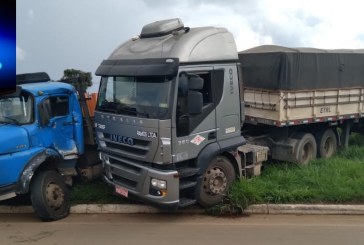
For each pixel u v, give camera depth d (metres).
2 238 6.48
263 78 10.13
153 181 6.87
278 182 8.57
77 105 8.20
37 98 7.47
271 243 6.07
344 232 6.56
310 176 8.88
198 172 7.25
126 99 7.30
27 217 7.60
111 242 6.20
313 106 10.41
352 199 7.88
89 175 8.69
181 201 7.26
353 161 10.33
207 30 7.42
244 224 7.00
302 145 10.23
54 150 7.67
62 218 7.43
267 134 10.65
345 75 11.07
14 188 6.97
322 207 7.58
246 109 10.64
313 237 6.33
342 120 11.51
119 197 8.15
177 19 7.71
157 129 6.71
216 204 7.63
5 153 6.91
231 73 7.72
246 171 8.84
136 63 7.20
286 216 7.46
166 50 6.99
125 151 7.34
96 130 7.98
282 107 9.81
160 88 6.86
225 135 7.70
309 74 10.20
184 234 6.51
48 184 7.27
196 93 6.77
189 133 7.04
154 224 7.05
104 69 7.74
